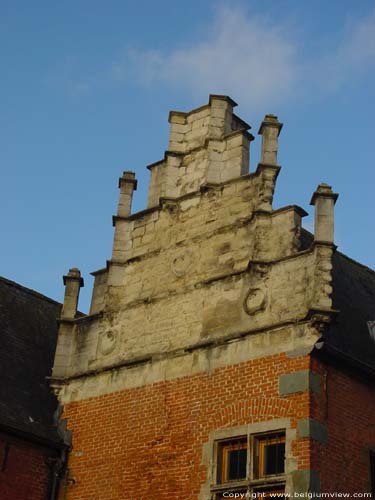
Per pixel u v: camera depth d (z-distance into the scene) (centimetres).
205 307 1546
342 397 1366
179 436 1452
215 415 1415
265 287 1464
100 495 1518
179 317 1581
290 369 1350
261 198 1570
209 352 1484
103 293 1761
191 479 1391
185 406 1472
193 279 1603
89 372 1670
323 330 1346
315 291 1378
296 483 1249
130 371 1606
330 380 1361
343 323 1512
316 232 1430
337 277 1673
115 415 1582
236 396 1402
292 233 1488
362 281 1803
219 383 1439
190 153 1791
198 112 1833
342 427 1338
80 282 1822
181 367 1520
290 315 1399
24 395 1648
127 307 1689
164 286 1650
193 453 1412
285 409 1325
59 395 1698
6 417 1534
